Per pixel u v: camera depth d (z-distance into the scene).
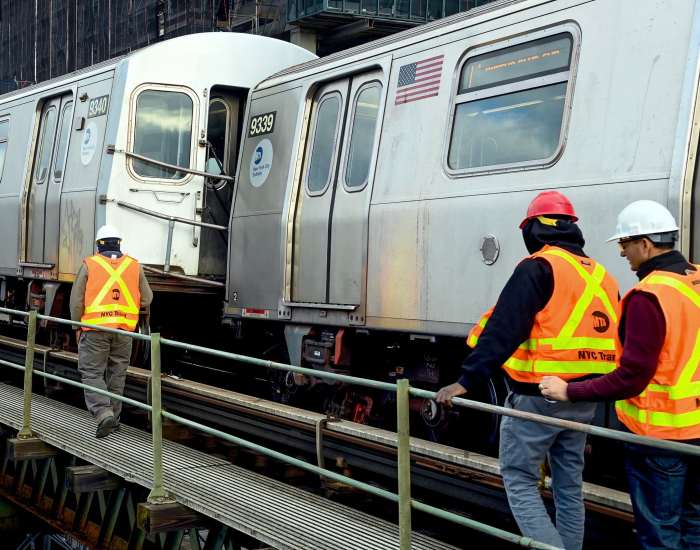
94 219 10.86
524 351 4.65
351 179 8.59
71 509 8.88
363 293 8.23
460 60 7.58
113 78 11.00
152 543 7.45
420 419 8.56
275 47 11.34
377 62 8.42
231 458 8.99
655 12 6.15
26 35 49.00
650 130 6.03
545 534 4.56
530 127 6.90
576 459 4.75
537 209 4.79
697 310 4.07
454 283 7.31
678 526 4.17
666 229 4.20
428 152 7.71
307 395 9.65
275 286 9.39
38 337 13.00
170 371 11.58
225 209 11.19
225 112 11.23
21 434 8.55
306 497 6.55
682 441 4.05
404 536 4.71
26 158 12.86
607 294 4.71
